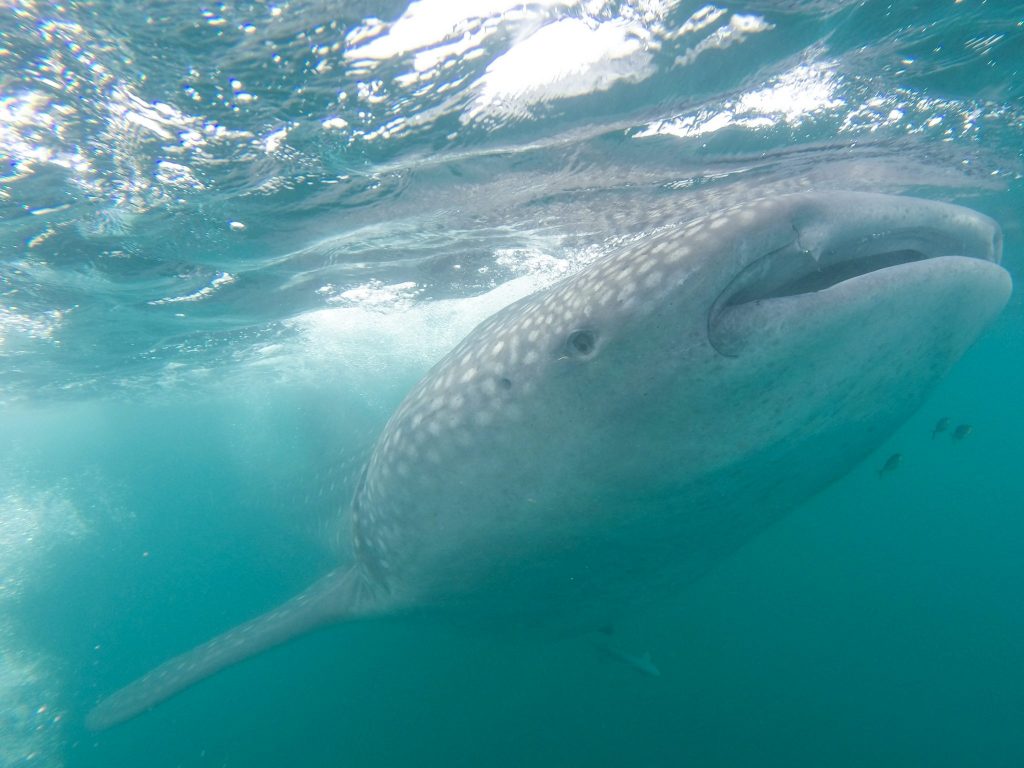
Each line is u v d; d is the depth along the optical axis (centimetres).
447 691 355
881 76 227
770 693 335
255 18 160
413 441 141
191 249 316
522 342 121
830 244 100
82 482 2347
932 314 103
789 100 237
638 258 109
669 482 118
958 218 108
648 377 107
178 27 160
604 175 283
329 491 322
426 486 140
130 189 241
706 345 102
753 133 261
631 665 238
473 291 509
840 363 102
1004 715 332
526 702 327
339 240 332
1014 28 201
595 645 245
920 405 128
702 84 213
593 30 178
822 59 210
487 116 215
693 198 331
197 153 218
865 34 199
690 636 393
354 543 182
